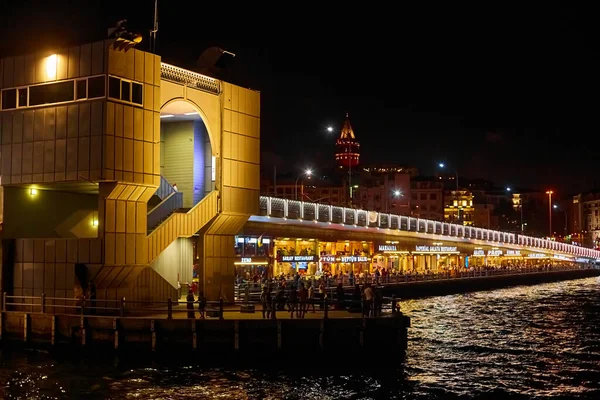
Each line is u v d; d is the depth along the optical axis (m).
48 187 48.06
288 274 74.44
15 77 47.44
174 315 45.22
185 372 38.72
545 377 39.59
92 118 44.31
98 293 45.22
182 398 33.88
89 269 44.75
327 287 63.41
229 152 53.28
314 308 46.88
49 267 45.84
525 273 131.62
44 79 46.31
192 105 50.41
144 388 35.50
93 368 39.53
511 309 77.50
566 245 169.88
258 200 56.09
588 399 34.97
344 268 96.00
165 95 48.19
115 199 45.06
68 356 42.66
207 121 51.69
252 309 46.41
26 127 46.78
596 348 49.31
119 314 45.16
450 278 101.19
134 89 45.72
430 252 109.38
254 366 40.31
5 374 38.19
